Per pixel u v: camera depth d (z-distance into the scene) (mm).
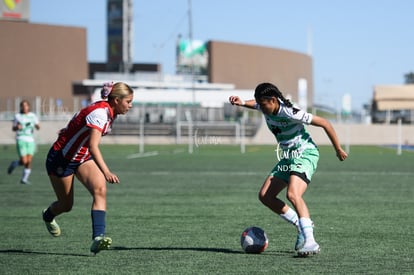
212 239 20359
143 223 23875
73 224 23812
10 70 163000
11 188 37969
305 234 17047
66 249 18719
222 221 24266
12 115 119125
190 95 122938
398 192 34906
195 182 41281
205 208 28188
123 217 25469
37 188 37969
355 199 31562
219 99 122875
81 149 16719
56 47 169000
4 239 20516
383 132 115625
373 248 18578
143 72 180250
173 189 36875
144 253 17984
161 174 47656
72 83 170375
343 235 20891
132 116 125500
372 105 140125
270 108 17062
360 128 115375
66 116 110875
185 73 178625
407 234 21078
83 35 172750
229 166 56094
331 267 15938
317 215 25766
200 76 180375
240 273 15281
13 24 163750
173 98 121750
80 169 16859
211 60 183250
